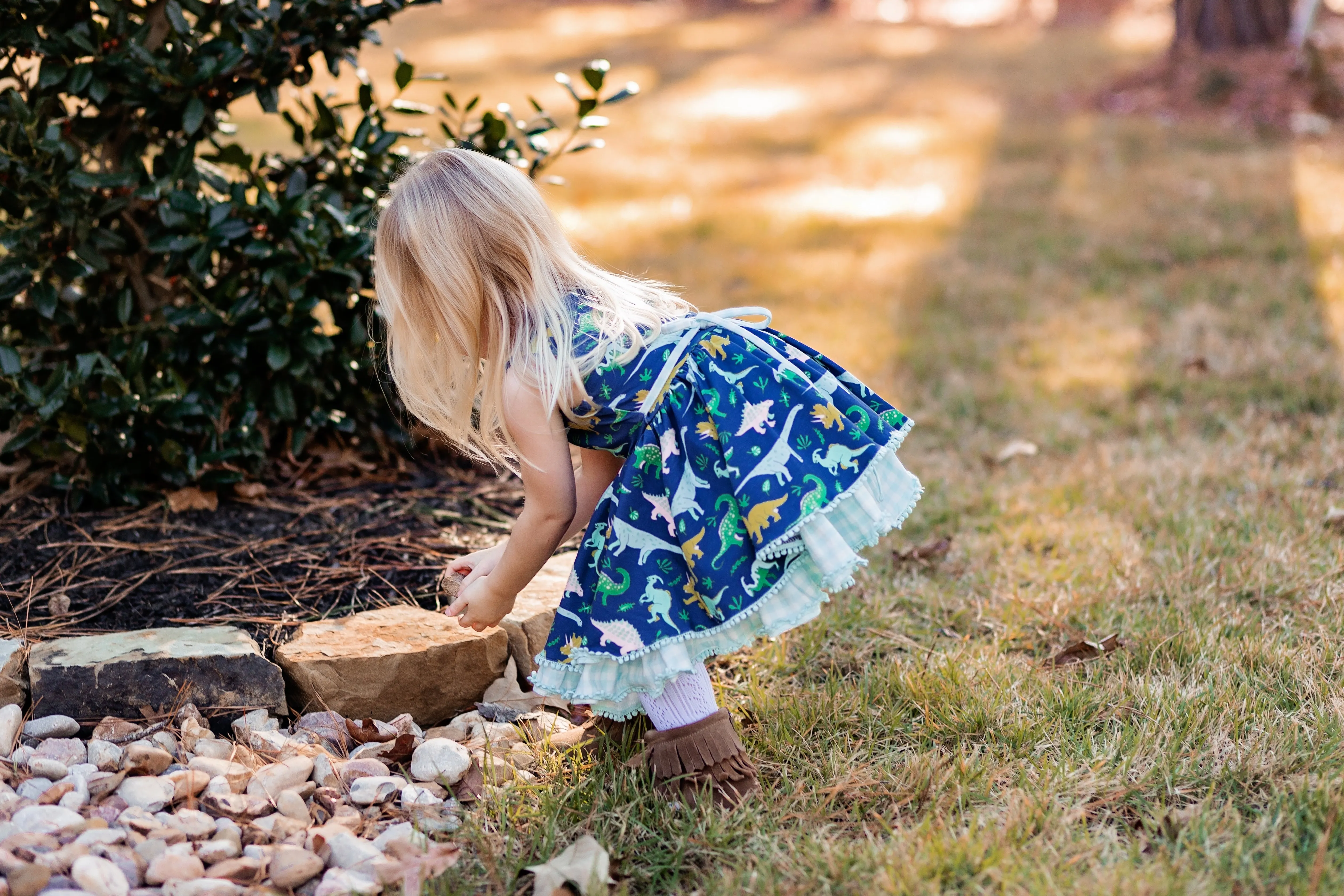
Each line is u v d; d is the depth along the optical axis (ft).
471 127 16.99
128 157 9.57
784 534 6.13
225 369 9.68
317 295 9.57
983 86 41.22
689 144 32.42
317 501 9.71
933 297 17.49
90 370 8.84
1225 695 7.32
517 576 6.77
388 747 6.97
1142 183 23.44
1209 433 12.23
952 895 5.71
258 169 10.16
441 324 6.71
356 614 8.04
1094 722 7.30
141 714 7.02
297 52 9.44
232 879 5.72
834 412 6.50
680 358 6.63
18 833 5.71
